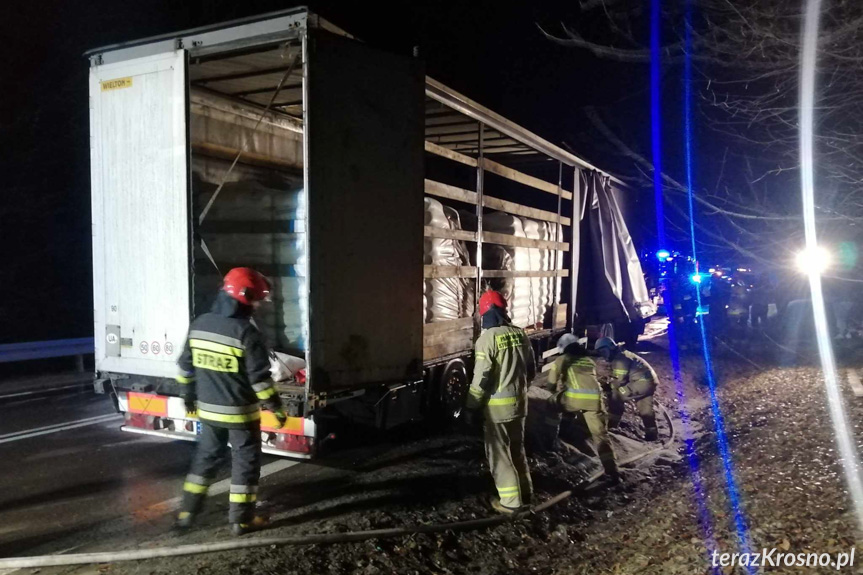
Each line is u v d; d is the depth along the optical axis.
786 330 17.42
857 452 6.23
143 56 5.73
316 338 5.13
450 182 10.66
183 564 4.07
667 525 5.21
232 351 4.49
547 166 11.31
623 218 12.98
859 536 4.29
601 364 11.48
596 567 4.61
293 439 5.74
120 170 5.89
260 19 5.23
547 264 10.01
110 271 5.99
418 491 5.68
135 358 5.94
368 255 5.52
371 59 5.48
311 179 5.05
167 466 6.19
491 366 5.21
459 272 7.44
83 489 5.56
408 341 5.91
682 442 8.15
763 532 4.71
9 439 7.08
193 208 6.18
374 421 6.27
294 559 4.19
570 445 7.45
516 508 5.29
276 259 6.04
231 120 6.84
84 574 3.94
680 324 20.02
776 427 7.73
